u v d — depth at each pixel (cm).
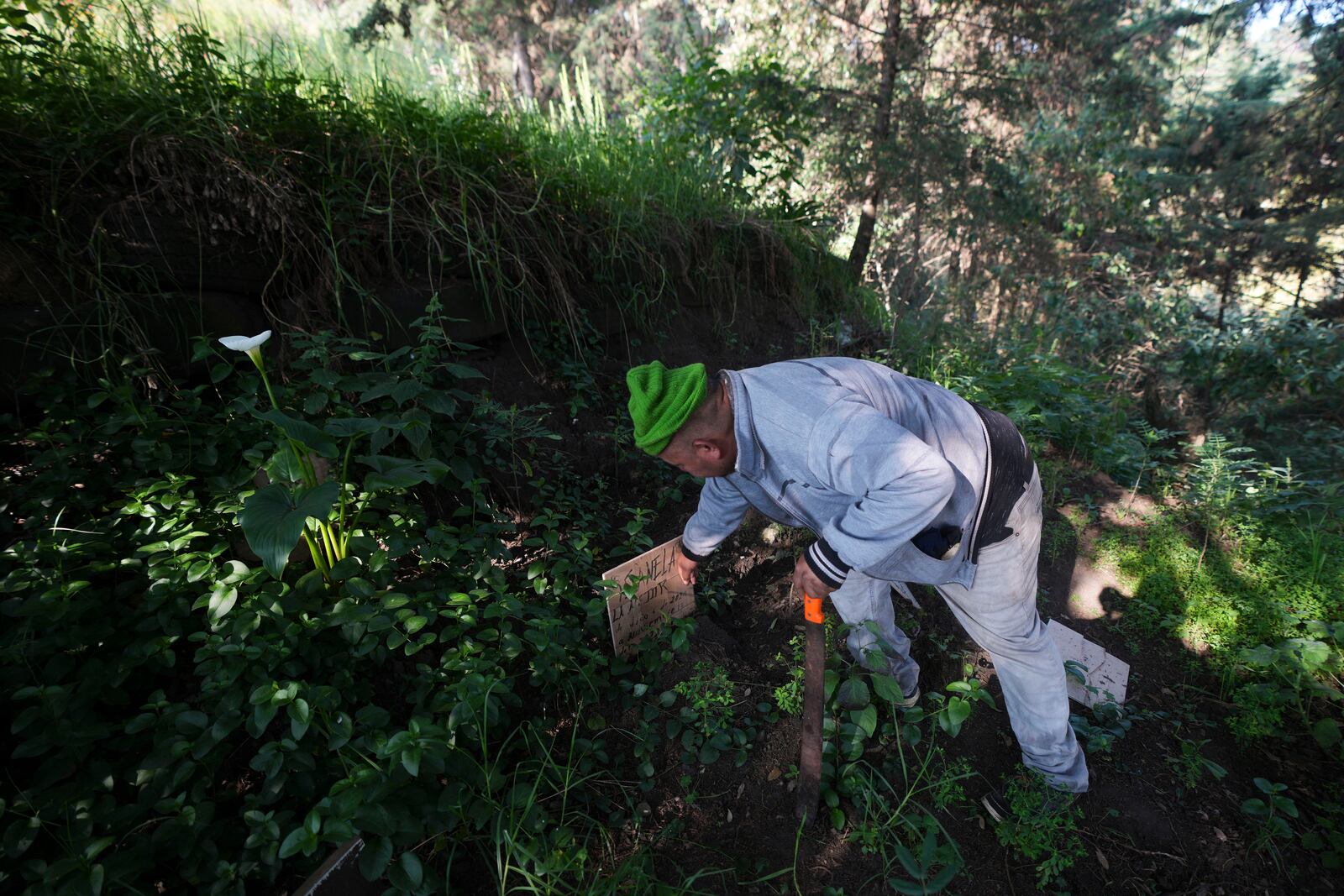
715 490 209
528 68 1042
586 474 317
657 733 222
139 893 143
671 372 164
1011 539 178
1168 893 201
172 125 253
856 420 150
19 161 221
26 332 218
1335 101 845
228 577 192
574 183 377
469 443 278
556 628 227
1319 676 264
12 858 143
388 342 293
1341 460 600
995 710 252
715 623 267
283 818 160
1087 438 445
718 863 193
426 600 217
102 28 311
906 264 765
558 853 171
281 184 263
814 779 198
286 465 198
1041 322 816
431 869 164
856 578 212
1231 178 926
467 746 196
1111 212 864
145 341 236
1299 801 230
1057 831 207
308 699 175
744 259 480
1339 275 941
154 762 163
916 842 200
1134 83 818
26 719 159
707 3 762
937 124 655
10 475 215
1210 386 757
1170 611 310
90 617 186
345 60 367
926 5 684
